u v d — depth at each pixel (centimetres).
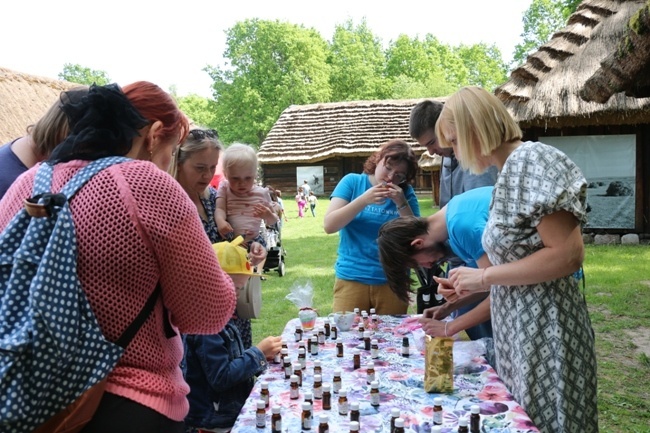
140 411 163
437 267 355
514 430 195
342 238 389
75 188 163
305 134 3044
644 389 448
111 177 165
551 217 213
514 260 225
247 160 354
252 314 293
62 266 151
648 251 1113
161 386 169
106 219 160
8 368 141
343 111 3069
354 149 2827
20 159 252
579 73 1166
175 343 183
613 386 454
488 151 227
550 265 212
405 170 372
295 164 3031
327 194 2992
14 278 151
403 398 225
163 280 169
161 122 188
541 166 214
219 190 364
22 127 1142
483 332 317
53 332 145
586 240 1266
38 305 144
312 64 5353
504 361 238
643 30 464
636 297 739
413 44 6188
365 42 6325
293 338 309
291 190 3041
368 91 5662
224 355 256
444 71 6272
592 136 1244
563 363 220
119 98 176
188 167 301
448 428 197
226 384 252
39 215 155
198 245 172
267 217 363
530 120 1143
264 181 3066
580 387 224
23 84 1269
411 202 385
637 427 383
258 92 5256
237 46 5362
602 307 698
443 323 271
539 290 224
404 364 266
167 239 164
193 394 261
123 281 161
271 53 5331
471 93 230
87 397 154
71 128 183
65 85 1424
